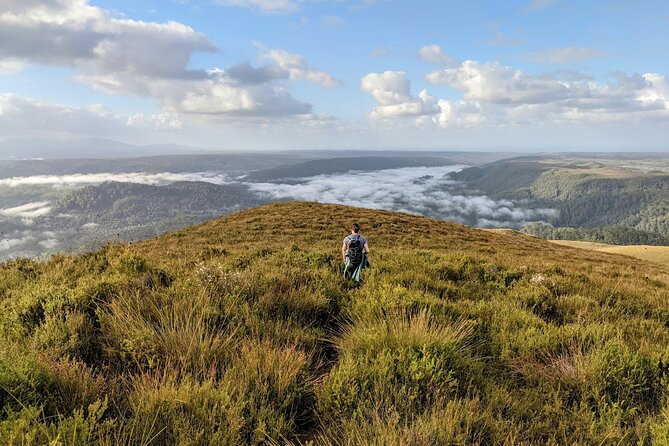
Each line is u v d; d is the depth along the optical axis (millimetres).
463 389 3541
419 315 4922
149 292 5457
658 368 3979
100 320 4512
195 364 3525
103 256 8727
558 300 7215
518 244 34844
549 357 4406
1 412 2588
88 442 2396
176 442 2543
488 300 7293
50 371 3088
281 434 2812
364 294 6766
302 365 3752
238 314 4965
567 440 2949
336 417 3098
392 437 2594
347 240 8852
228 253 14164
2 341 3723
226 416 2801
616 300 7949
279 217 35969
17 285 6875
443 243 29250
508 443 2766
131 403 2865
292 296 6051
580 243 93250
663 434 2809
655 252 62719
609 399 3486
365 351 4152
